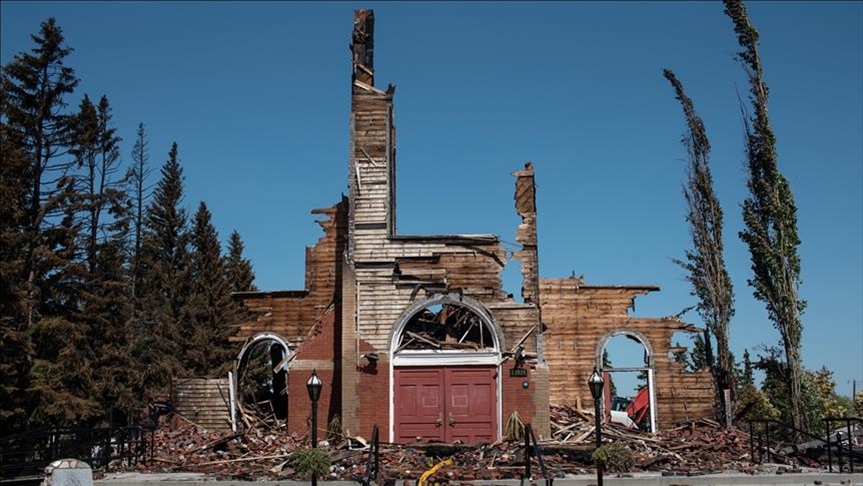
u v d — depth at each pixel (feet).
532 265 82.94
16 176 92.89
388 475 59.06
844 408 137.59
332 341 86.99
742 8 98.94
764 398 121.90
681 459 67.05
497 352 81.15
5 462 84.89
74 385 97.09
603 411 92.43
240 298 97.40
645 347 94.63
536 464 62.59
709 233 98.68
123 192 114.93
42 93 105.19
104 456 67.00
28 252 97.19
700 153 101.40
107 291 114.42
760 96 98.07
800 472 61.41
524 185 84.64
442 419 80.07
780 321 93.76
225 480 59.47
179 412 92.12
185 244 174.29
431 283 82.43
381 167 85.15
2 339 84.89
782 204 95.71
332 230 97.66
